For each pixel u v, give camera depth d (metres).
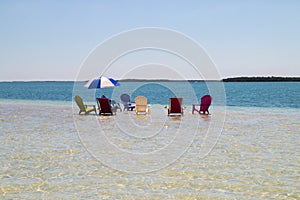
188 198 4.66
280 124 12.13
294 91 45.91
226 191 4.94
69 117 14.22
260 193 4.84
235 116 14.87
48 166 6.30
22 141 8.73
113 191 4.95
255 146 8.16
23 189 5.01
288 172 5.88
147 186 5.19
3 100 27.48
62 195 4.77
